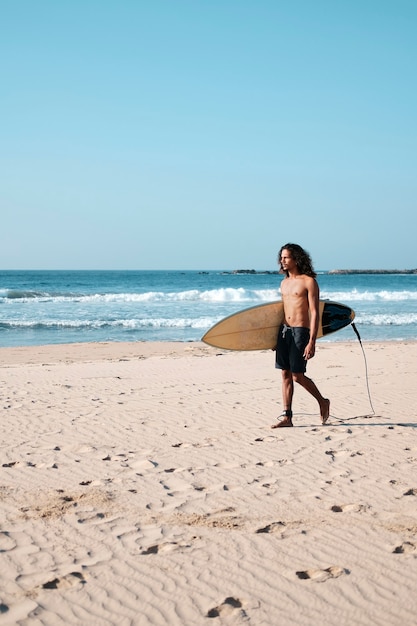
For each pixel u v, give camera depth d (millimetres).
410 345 18047
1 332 23562
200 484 5137
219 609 3174
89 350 18062
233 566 3637
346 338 22031
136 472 5484
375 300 42375
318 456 5957
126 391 9922
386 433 6887
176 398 9266
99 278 106250
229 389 10133
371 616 3107
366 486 5047
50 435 6887
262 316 7520
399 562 3668
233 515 4430
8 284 74312
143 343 19812
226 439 6684
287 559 3727
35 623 3029
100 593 3326
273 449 6242
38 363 15070
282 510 4527
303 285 7023
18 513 4477
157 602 3240
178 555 3779
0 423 7477
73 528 4195
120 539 4016
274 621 3059
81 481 5223
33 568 3604
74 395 9531
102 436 6840
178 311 32062
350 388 10156
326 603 3229
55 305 35750
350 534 4078
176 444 6480
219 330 7613
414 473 5391
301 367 7055
